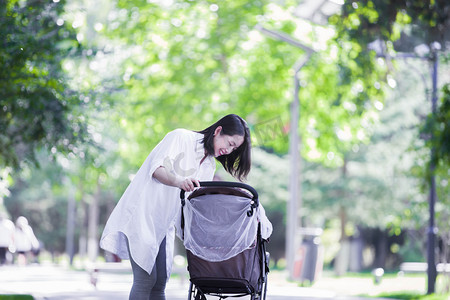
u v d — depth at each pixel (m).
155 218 7.07
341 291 18.84
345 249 43.47
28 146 14.83
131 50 30.47
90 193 42.69
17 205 56.66
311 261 22.03
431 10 12.88
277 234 51.19
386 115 38.59
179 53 31.00
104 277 25.84
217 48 31.00
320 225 45.34
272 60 31.44
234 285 7.16
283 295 16.75
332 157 32.06
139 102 30.70
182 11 30.78
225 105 31.70
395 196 39.06
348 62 14.98
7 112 13.47
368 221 39.97
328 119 30.77
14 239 30.17
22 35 12.15
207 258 7.06
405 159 36.00
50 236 58.69
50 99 12.83
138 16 30.39
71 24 13.01
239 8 31.22
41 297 14.83
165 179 6.89
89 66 15.02
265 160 45.59
